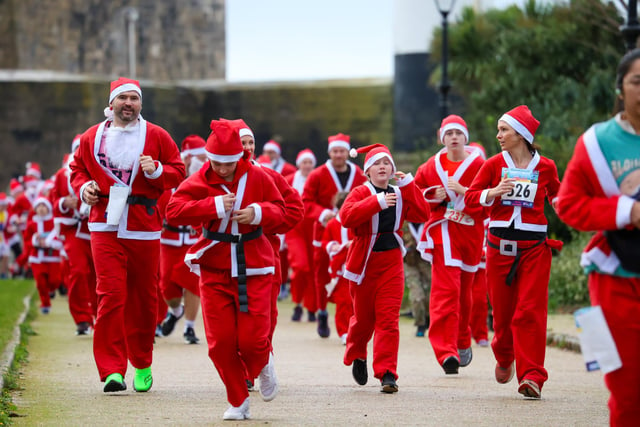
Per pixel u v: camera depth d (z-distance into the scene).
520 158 16.11
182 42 82.44
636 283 10.16
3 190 60.75
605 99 38.88
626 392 10.12
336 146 26.52
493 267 16.22
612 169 10.26
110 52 79.69
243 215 13.67
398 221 16.61
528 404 15.37
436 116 51.12
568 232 35.69
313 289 29.05
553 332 24.42
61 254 34.09
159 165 16.17
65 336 24.86
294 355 21.86
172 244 23.28
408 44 51.56
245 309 13.70
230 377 13.90
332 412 14.62
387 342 16.47
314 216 25.89
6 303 31.97
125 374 17.45
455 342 18.25
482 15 44.97
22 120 60.72
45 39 77.12
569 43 41.38
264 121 61.91
